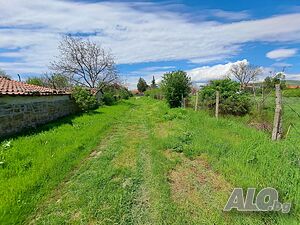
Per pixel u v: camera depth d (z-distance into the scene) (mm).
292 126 8328
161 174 5418
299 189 4156
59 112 15781
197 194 4582
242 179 4875
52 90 15242
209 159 6258
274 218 3643
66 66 32844
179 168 5922
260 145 6555
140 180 5312
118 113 18875
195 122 11312
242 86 15602
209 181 5145
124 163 6473
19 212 3988
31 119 11570
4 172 5445
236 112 13836
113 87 40375
